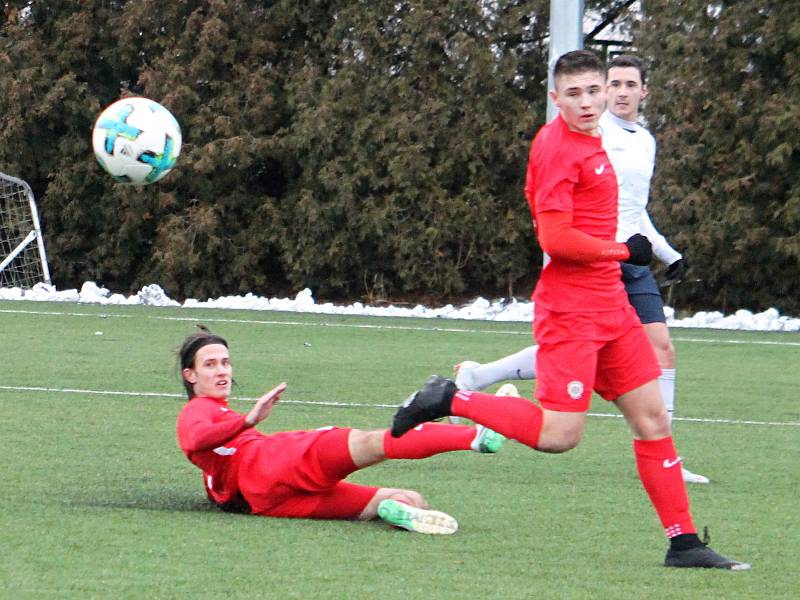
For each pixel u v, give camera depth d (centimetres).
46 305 5769
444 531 1661
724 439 2664
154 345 4216
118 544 1542
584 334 1513
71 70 6994
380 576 1409
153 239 7200
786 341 4831
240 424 1691
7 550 1496
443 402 1563
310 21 6881
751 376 3772
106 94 7156
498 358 4047
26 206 7094
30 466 2136
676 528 1528
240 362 3834
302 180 6894
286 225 6919
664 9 6128
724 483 2167
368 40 6688
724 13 6006
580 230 1525
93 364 3669
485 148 6569
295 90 6762
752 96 5988
